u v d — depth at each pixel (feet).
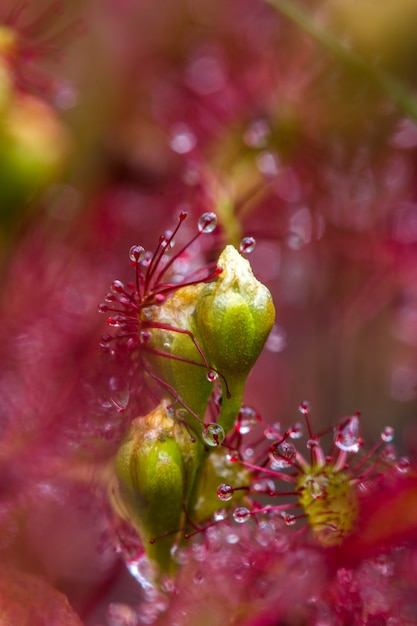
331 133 0.41
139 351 0.30
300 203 0.41
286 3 0.38
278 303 0.41
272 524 0.32
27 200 0.36
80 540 0.34
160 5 0.46
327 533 0.31
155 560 0.31
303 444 0.40
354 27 0.42
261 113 0.40
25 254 0.37
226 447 0.31
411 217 0.41
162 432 0.30
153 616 0.33
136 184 0.40
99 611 0.34
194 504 0.30
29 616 0.33
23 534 0.34
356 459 0.32
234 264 0.30
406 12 0.41
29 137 0.35
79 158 0.40
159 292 0.30
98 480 0.32
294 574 0.32
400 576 0.32
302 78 0.41
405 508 0.31
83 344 0.36
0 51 0.36
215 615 0.32
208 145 0.40
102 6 0.44
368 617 0.32
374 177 0.41
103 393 0.32
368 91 0.41
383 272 0.41
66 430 0.33
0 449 0.34
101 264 0.39
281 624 0.32
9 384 0.34
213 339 0.30
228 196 0.39
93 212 0.40
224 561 0.32
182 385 0.30
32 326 0.36
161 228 0.40
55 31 0.43
